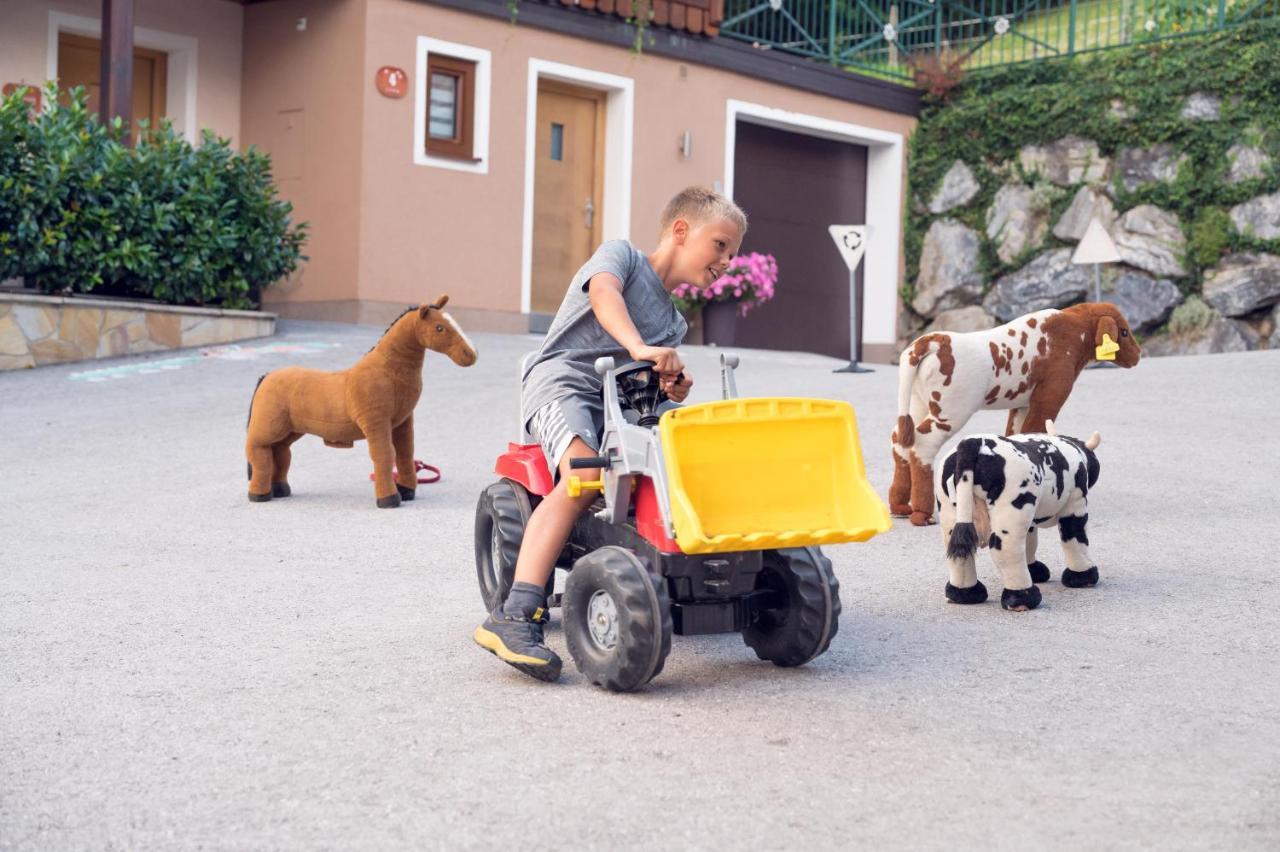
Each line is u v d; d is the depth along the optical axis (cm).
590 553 395
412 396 704
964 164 1934
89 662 412
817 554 403
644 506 382
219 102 1595
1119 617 460
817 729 344
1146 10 1897
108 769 315
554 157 1659
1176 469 723
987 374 636
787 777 308
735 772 311
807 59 1903
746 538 350
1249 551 553
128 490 744
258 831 277
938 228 1956
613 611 378
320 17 1508
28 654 421
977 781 304
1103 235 1499
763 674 401
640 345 380
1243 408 909
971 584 485
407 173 1492
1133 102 1777
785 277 1909
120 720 353
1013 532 470
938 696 373
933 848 267
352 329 1405
